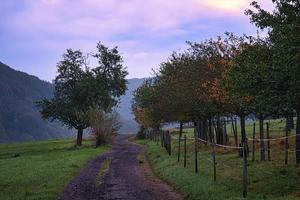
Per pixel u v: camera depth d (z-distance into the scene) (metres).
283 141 34.06
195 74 37.31
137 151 57.53
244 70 17.77
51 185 24.20
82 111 79.44
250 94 18.16
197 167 26.22
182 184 22.28
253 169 23.48
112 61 85.00
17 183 26.22
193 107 39.28
